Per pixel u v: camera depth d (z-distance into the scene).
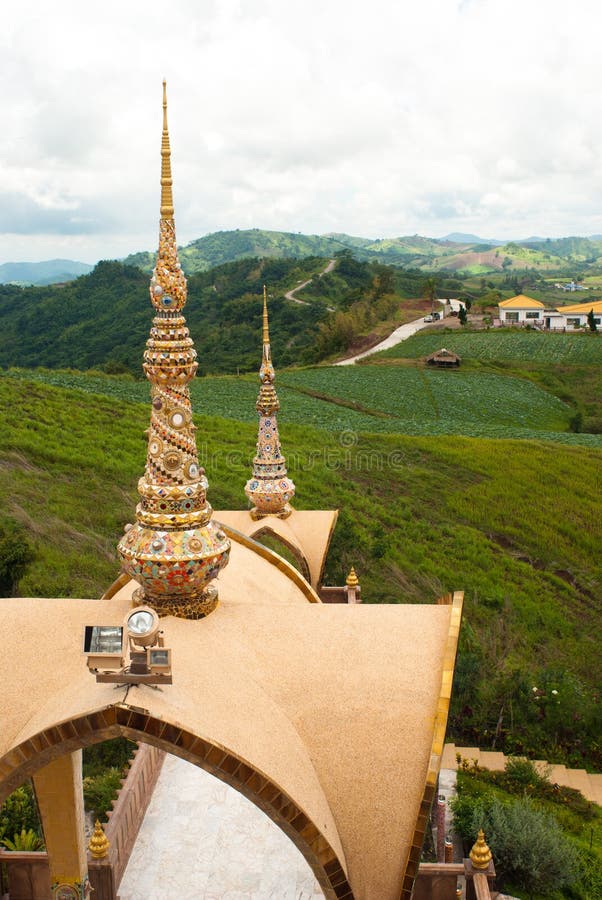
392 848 8.98
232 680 9.41
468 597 33.03
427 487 48.06
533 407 81.06
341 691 9.73
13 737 8.90
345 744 9.41
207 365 117.25
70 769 10.63
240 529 18.81
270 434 19.06
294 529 19.25
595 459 55.84
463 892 12.13
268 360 18.73
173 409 9.91
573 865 14.87
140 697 8.16
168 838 13.83
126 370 92.25
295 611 10.73
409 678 9.81
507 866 14.66
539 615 32.50
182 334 9.88
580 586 37.59
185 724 8.04
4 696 9.27
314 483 44.16
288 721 9.50
